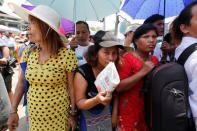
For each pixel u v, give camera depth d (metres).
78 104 1.27
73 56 1.41
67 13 2.23
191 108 1.05
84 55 1.37
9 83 3.00
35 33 1.28
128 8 2.81
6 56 2.89
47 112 1.35
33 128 1.41
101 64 1.32
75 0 2.16
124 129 1.48
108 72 1.03
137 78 1.31
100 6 2.30
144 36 1.40
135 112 1.46
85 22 2.42
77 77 1.31
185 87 1.05
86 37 2.42
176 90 1.04
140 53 1.50
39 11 1.27
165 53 1.91
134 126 1.46
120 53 1.53
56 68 1.32
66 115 1.48
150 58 1.61
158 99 1.09
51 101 1.34
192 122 1.09
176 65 1.10
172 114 1.04
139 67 1.43
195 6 1.09
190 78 1.09
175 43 1.30
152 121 1.15
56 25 1.33
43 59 1.34
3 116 1.96
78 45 2.39
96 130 1.33
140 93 1.29
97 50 1.32
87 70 1.33
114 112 1.50
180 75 1.06
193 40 1.11
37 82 1.31
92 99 1.16
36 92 1.34
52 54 1.31
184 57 1.11
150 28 1.40
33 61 1.36
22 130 2.70
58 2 2.13
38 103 1.33
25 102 1.52
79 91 1.29
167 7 2.25
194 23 1.08
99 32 1.37
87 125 1.33
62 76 1.36
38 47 1.39
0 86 1.96
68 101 1.51
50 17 1.29
